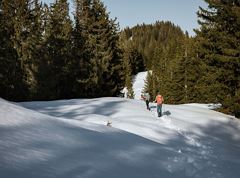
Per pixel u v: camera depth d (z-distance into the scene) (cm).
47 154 789
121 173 819
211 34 2936
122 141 1154
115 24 4569
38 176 650
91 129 1238
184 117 2522
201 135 2092
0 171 615
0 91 3741
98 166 816
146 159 1009
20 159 704
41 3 4372
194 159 1198
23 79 4012
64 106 2602
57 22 4612
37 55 4303
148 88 9512
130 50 13275
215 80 2898
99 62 4306
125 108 2605
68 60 4428
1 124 888
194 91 5675
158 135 1817
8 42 3788
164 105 3148
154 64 12488
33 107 2502
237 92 2723
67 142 935
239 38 2806
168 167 998
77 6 4566
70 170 737
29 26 4191
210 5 2945
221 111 3078
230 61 2738
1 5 4025
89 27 4441
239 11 2698
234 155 1706
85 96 4400
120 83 4662
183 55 6366
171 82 6494
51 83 4275
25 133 884
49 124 1064
